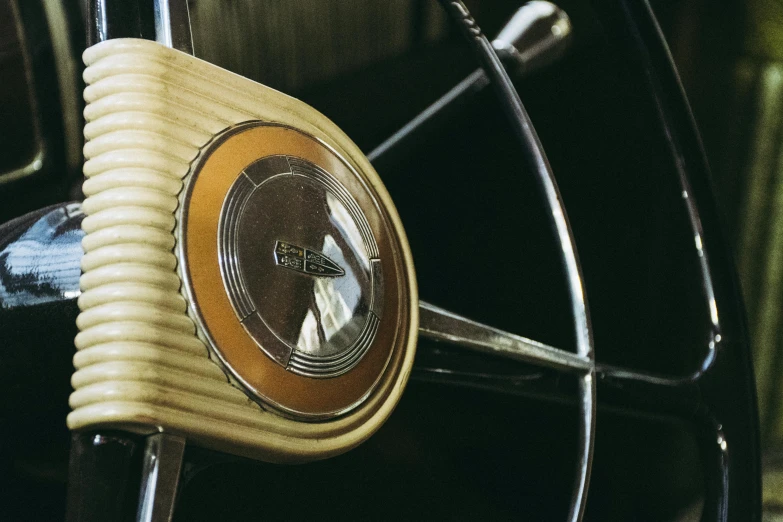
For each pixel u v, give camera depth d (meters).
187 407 0.43
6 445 0.51
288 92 0.84
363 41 0.89
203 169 0.45
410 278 0.51
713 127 1.01
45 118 0.67
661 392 0.58
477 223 0.88
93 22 0.46
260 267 0.45
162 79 0.44
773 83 0.99
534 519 0.79
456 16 0.58
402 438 0.75
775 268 1.03
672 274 0.89
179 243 0.44
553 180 0.58
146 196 0.43
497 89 0.59
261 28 0.80
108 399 0.42
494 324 0.88
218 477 0.66
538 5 0.72
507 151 0.90
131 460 0.43
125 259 0.43
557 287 0.89
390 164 0.68
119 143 0.43
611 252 0.92
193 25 0.75
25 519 0.53
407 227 0.87
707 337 0.61
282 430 0.45
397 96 0.91
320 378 0.46
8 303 0.49
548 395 0.57
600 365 0.57
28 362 0.49
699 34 0.98
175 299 0.43
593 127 0.93
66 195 0.69
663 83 0.61
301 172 0.47
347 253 0.48
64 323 0.49
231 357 0.44
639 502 0.88
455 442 0.77
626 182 0.91
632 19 0.60
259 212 0.46
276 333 0.45
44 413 0.51
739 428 0.60
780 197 1.02
